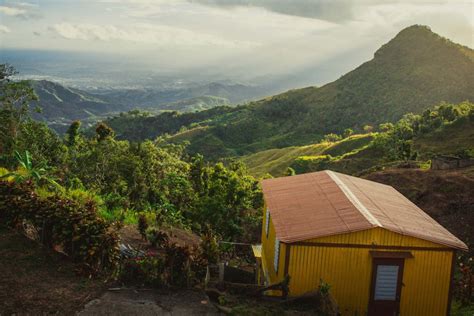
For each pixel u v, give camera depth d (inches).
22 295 433.1
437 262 570.6
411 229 578.9
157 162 1501.0
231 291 522.3
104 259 510.3
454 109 3698.3
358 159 3395.7
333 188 709.9
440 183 1242.6
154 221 927.0
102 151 1347.2
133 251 619.5
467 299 666.2
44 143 1364.4
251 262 890.1
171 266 512.4
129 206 1009.5
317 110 7416.3
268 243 735.1
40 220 542.0
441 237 583.2
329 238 554.9
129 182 1289.4
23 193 601.0
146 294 480.7
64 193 861.2
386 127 4667.8
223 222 1072.2
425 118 3860.7
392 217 614.2
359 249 559.8
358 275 561.6
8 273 469.4
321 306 496.4
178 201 1296.8
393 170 1486.2
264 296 523.8
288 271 555.5
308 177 808.9
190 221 1087.6
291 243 546.9
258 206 1337.4
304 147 4881.9
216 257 644.1
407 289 569.0
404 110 6845.5
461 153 1876.2
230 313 461.1
